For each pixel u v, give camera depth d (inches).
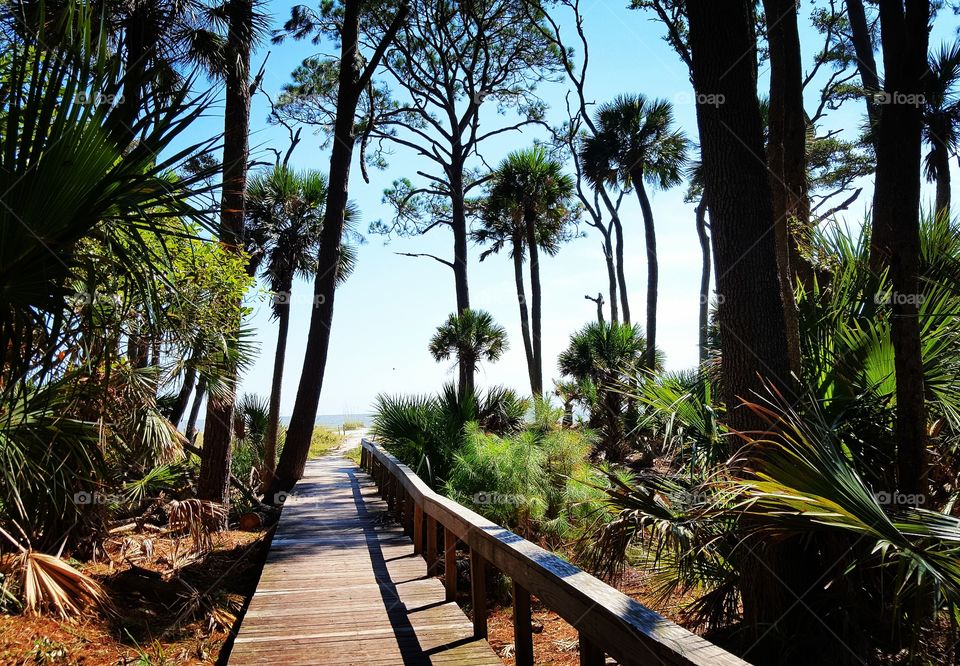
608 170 909.2
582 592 99.9
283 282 717.3
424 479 410.9
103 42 115.9
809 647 152.3
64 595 171.5
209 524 288.0
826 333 199.6
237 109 403.2
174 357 220.5
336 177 537.3
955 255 186.4
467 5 828.6
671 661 74.4
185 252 220.7
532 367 885.8
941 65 546.0
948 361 175.3
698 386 209.6
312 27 818.8
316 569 251.0
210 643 182.5
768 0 251.9
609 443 521.3
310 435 527.5
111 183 114.1
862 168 826.2
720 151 179.3
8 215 107.7
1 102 122.5
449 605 197.5
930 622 145.6
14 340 116.0
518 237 921.5
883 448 169.8
